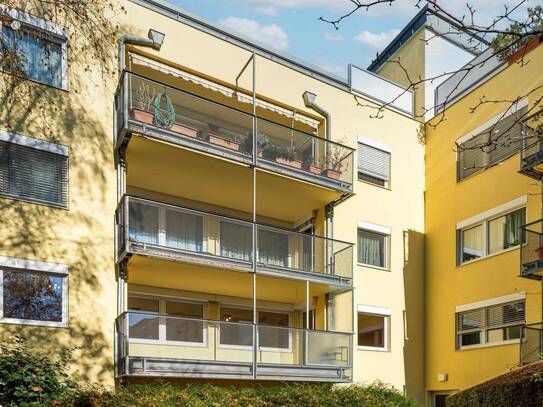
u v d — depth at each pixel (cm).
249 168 1320
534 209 1380
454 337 1559
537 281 1338
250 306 1523
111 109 1209
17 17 1098
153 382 1130
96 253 1134
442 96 1792
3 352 934
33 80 1117
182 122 1401
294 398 1075
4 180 1055
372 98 1705
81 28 1153
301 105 1543
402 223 1692
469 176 1609
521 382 802
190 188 1416
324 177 1434
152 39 1288
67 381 966
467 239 1602
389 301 1609
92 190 1153
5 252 1028
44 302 1058
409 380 1592
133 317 1078
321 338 1317
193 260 1201
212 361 1152
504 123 1507
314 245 1452
